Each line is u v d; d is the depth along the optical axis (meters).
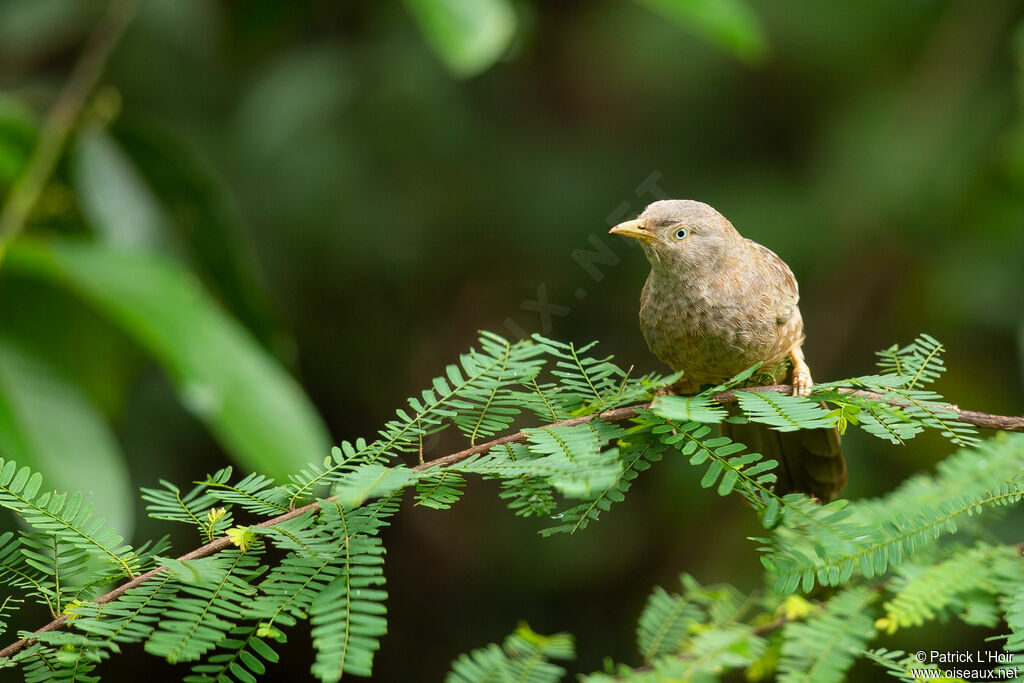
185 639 3.31
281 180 11.75
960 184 11.57
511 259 12.45
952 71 11.88
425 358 12.93
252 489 3.87
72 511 3.73
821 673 4.63
